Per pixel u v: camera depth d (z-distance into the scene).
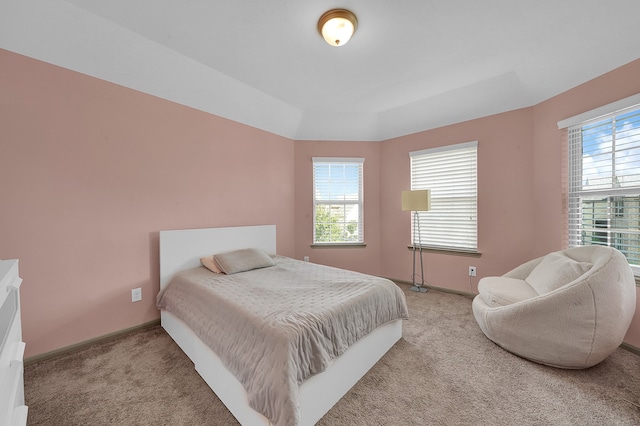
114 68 2.10
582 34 1.94
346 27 1.76
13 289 0.99
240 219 3.14
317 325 1.37
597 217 2.23
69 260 1.97
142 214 2.34
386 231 3.85
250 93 2.90
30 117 1.80
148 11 1.74
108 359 1.87
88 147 2.04
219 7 1.70
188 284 2.10
